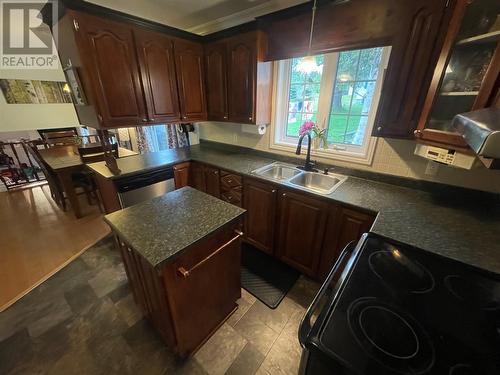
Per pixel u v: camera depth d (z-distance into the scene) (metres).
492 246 1.04
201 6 2.10
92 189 3.09
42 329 1.53
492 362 0.58
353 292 0.80
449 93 1.15
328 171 2.09
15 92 4.46
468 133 0.67
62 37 1.86
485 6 1.00
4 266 2.13
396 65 1.34
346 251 1.12
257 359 1.36
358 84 1.85
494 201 1.40
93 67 1.78
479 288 0.82
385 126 1.45
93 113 1.95
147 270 1.11
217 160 2.53
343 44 1.57
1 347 1.42
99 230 2.73
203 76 2.53
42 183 4.27
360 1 1.42
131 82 2.02
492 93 0.94
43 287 1.87
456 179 1.51
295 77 2.22
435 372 0.55
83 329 1.53
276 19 1.83
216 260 1.30
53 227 2.80
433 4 1.16
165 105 2.30
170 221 1.24
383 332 0.66
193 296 1.23
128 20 1.87
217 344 1.44
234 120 2.42
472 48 1.09
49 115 4.90
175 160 2.55
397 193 1.64
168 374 1.28
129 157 2.69
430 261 0.96
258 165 2.34
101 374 1.28
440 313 0.72
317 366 0.65
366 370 0.56
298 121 2.33
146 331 1.51
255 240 2.29
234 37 2.10
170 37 2.17
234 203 2.37
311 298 1.80
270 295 1.81
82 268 2.09
